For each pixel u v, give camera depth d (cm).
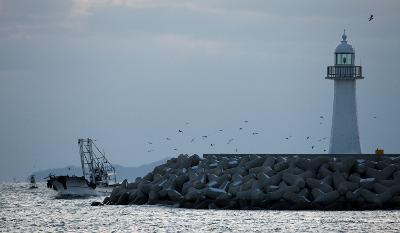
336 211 5975
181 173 6975
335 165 6281
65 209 7056
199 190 6462
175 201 6650
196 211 6178
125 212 6309
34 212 6881
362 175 6272
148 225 5522
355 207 6041
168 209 6381
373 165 6369
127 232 5272
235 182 6450
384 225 5322
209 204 6341
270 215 5809
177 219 5747
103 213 6350
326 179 6166
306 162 6356
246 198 6238
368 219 5556
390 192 6062
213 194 6369
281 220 5562
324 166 6312
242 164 6744
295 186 6119
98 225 5634
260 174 6384
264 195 6184
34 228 5588
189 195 6469
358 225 5325
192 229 5288
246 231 5166
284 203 6106
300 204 6053
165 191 6794
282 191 6144
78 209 6950
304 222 5459
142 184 7056
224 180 6519
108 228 5469
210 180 6600
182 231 5231
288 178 6244
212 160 7019
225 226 5366
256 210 6109
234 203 6266
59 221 5966
